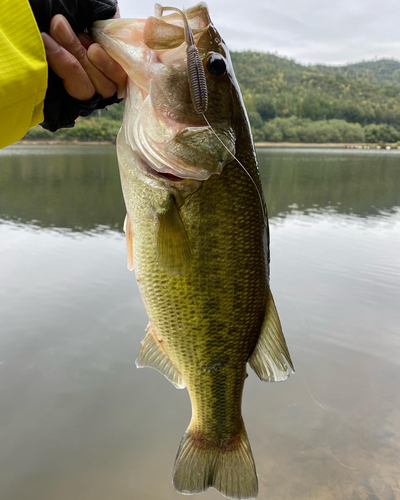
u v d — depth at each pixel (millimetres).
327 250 1287
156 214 276
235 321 304
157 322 296
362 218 1864
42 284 929
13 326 737
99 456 475
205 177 273
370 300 896
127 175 281
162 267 282
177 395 580
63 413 539
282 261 1167
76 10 247
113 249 1232
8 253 1167
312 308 849
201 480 323
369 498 438
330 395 587
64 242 1310
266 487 450
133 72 256
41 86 217
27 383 591
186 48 259
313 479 460
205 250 284
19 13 211
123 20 258
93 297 866
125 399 566
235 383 325
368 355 684
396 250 1296
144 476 455
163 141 267
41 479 449
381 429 525
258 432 519
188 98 265
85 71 246
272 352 319
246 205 288
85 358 652
